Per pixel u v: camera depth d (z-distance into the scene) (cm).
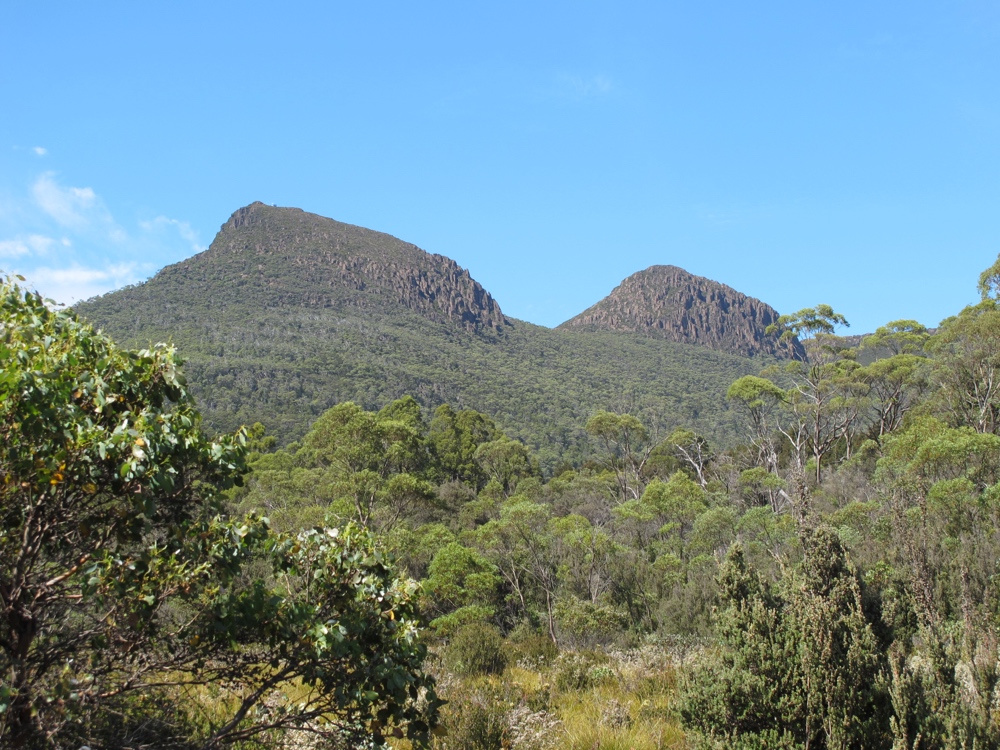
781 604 715
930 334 5038
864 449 3619
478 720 704
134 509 418
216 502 463
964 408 3628
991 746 555
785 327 4734
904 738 559
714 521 2589
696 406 17275
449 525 3681
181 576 415
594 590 2477
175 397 454
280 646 452
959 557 1190
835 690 592
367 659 459
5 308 428
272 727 450
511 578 2633
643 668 1084
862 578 770
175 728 456
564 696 957
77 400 424
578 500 4341
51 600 410
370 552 490
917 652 708
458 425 5862
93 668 412
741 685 628
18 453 382
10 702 363
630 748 704
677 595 2211
